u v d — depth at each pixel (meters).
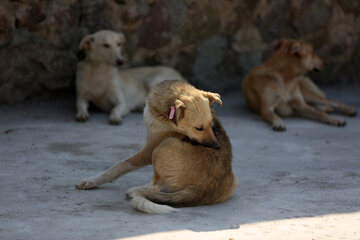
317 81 17.48
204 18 15.21
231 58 15.98
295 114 14.19
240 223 5.99
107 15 13.80
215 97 7.30
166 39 14.79
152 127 7.21
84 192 7.14
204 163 6.57
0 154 9.00
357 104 15.50
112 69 13.05
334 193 7.46
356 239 5.47
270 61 14.05
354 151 10.34
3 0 11.93
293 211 6.55
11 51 12.35
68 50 13.36
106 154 9.42
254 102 14.02
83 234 5.43
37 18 12.50
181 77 14.78
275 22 16.42
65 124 11.77
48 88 13.32
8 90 12.65
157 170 6.72
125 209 6.41
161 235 5.42
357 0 17.66
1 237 5.30
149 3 14.33
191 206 6.58
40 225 5.70
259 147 10.57
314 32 17.05
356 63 18.00
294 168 9.03
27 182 7.45
